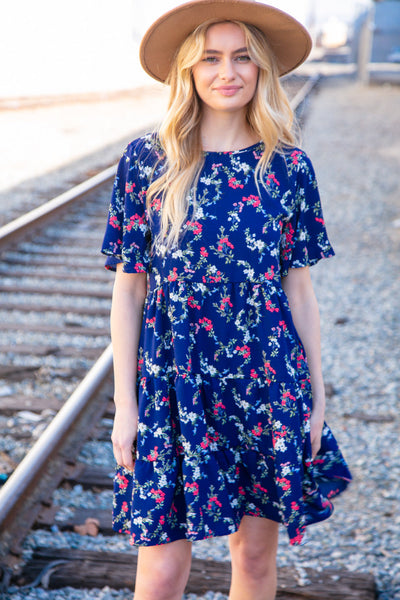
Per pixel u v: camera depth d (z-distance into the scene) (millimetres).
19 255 6273
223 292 1698
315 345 1850
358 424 3641
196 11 1664
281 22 1705
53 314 4980
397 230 7652
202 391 1731
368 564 2576
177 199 1669
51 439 3037
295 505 1725
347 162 11578
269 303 1706
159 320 1721
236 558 1975
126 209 1749
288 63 1888
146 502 1698
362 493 3045
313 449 1838
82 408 3400
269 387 1709
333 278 6043
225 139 1754
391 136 14492
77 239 6891
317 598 2375
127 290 1798
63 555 2549
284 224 1778
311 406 1831
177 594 1792
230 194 1702
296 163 1749
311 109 18422
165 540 1712
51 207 7332
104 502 2883
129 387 1768
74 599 2355
